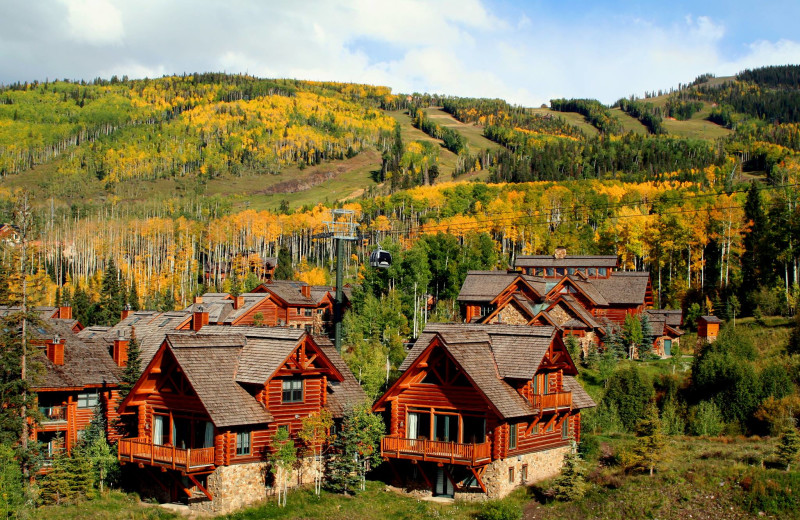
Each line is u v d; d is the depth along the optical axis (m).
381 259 62.62
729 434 55.03
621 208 171.50
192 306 80.75
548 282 87.88
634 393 59.56
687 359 75.94
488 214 188.62
